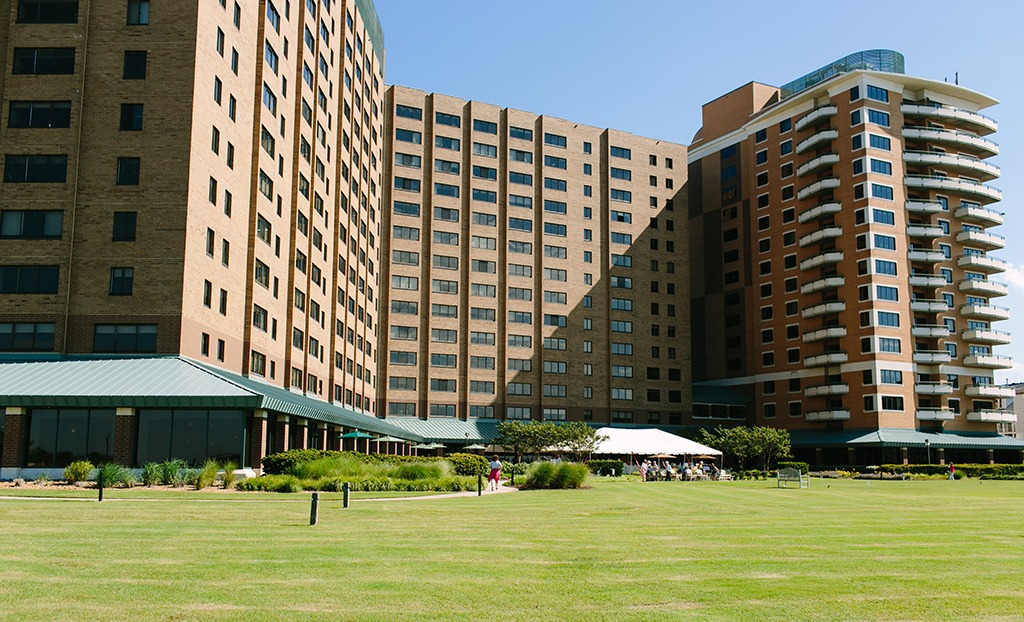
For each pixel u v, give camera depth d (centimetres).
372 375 9306
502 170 10775
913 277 10175
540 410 10450
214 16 4781
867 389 9844
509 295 10556
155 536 1744
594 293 11069
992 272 10894
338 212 7444
